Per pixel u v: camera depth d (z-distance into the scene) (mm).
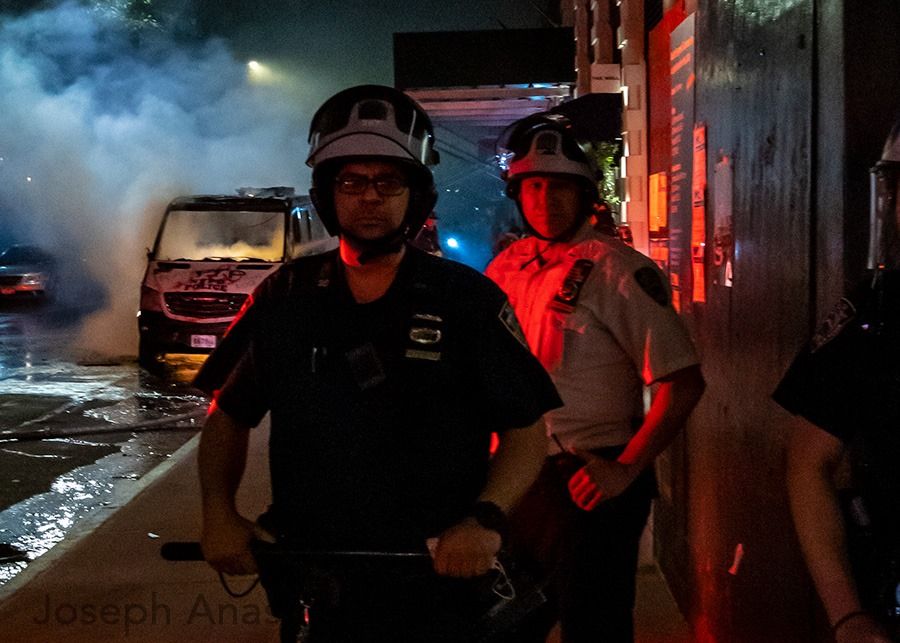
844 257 2289
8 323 19953
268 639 4496
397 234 2174
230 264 13414
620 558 3146
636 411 3271
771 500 2895
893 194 1784
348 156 2137
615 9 10500
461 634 2178
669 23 6160
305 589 2143
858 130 2277
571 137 3254
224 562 2217
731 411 3463
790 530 2699
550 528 3115
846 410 1833
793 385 1884
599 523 3117
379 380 2135
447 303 2172
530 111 17188
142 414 10602
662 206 6223
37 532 6777
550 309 3223
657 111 6648
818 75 2490
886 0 2270
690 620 4277
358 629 2160
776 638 2848
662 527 5070
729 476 3482
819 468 1852
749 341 3195
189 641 4480
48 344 16594
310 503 2166
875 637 1705
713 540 3777
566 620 3170
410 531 2135
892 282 1794
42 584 5188
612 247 3225
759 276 3072
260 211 14195
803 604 2576
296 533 2201
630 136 9031
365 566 2141
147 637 4520
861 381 1807
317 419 2152
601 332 3176
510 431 2232
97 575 5312
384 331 2156
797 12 2652
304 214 15117
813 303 2518
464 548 2055
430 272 2207
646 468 3162
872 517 1795
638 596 4773
